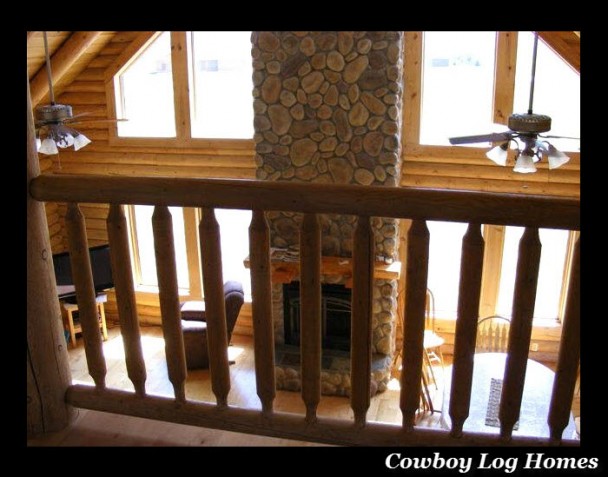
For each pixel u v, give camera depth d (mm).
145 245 8023
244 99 7082
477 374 4074
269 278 1704
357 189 1561
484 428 3377
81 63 7180
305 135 6113
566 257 6520
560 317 6723
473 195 1499
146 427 2016
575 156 6113
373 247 1604
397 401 6145
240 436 1939
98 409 2020
